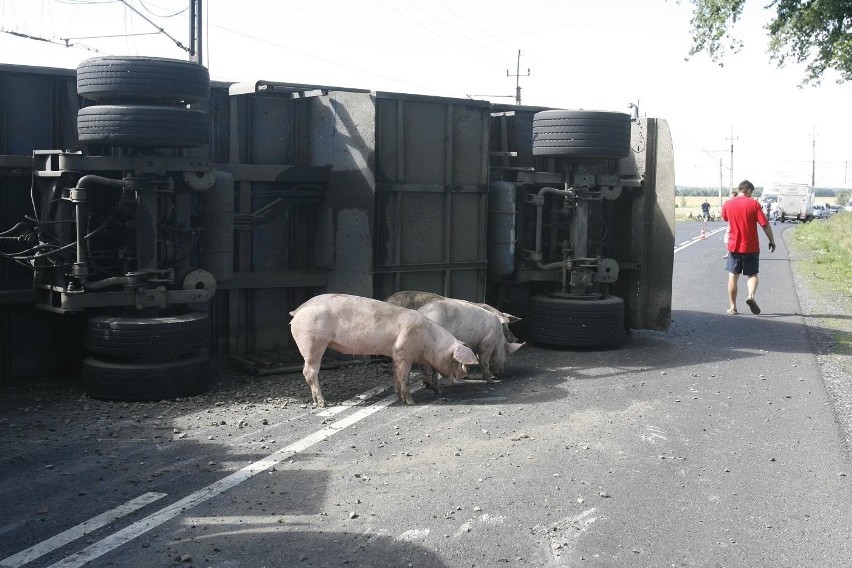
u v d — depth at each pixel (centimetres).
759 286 2027
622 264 1262
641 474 636
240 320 1044
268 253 1058
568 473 635
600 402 862
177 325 845
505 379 973
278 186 1040
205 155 996
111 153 919
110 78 830
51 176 838
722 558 489
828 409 841
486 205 1166
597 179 1178
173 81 839
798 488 610
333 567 467
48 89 908
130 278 855
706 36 2300
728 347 1190
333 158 1042
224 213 952
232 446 691
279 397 865
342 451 682
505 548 497
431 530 520
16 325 905
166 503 560
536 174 1180
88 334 848
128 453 668
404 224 1098
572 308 1136
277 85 990
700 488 607
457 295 1156
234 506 556
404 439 719
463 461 660
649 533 524
